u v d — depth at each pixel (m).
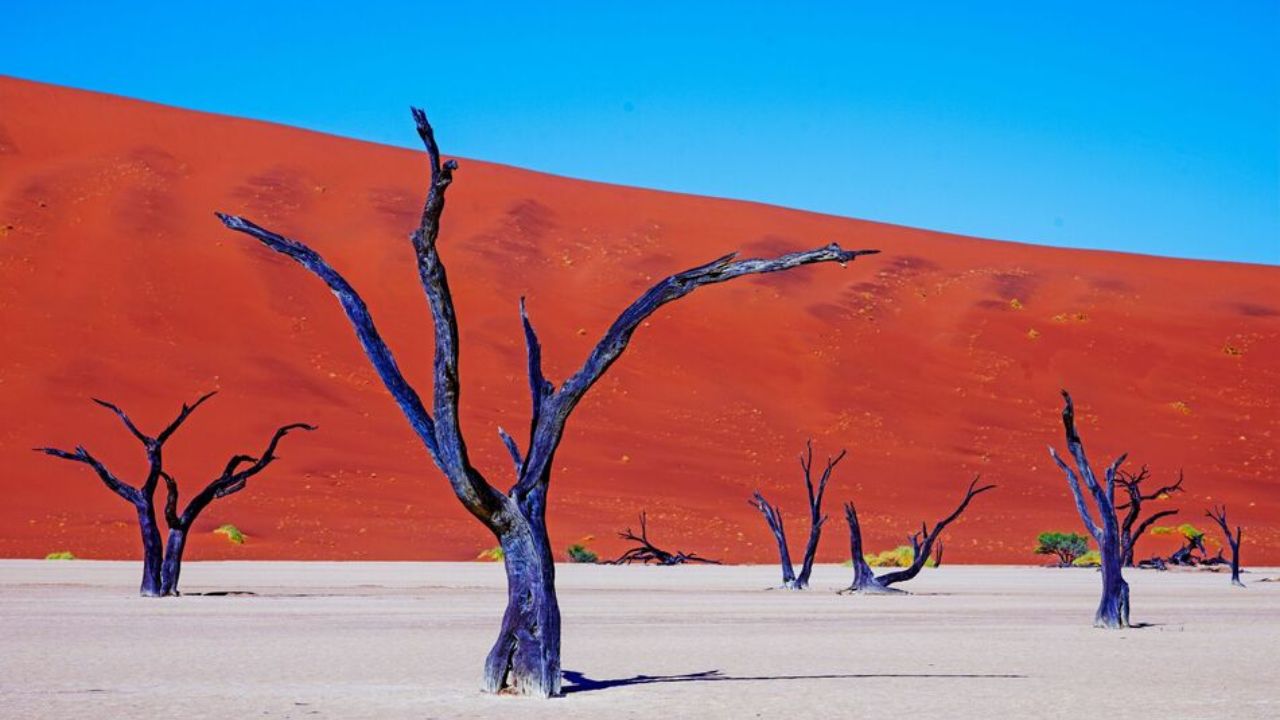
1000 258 124.12
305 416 80.25
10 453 69.75
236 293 93.62
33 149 109.31
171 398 78.88
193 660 17.72
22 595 32.94
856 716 12.63
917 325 108.50
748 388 95.88
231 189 109.38
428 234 13.41
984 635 23.45
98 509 64.69
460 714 12.53
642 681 15.77
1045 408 99.06
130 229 98.25
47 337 83.19
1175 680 16.02
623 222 119.50
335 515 67.19
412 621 25.58
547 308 100.81
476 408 85.56
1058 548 69.81
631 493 77.00
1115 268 124.88
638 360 96.69
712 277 14.10
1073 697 14.22
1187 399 102.06
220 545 60.56
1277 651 20.27
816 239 121.50
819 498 42.22
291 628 23.52
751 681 15.79
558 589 40.19
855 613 29.78
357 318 14.05
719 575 52.59
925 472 86.88
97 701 13.36
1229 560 70.00
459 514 70.25
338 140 125.19
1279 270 131.00
